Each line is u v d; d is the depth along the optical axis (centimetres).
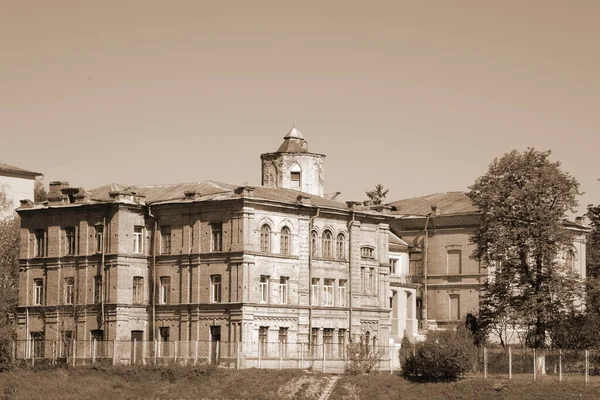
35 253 13012
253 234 11969
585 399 9662
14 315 13675
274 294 12112
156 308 12450
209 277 12106
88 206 12512
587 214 17162
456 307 14788
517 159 12206
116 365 11562
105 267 12344
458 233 14875
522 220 11969
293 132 14075
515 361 10906
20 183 17638
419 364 10700
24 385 11288
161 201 12544
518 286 11988
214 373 11094
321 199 13175
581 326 11831
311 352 12231
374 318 13188
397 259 14675
